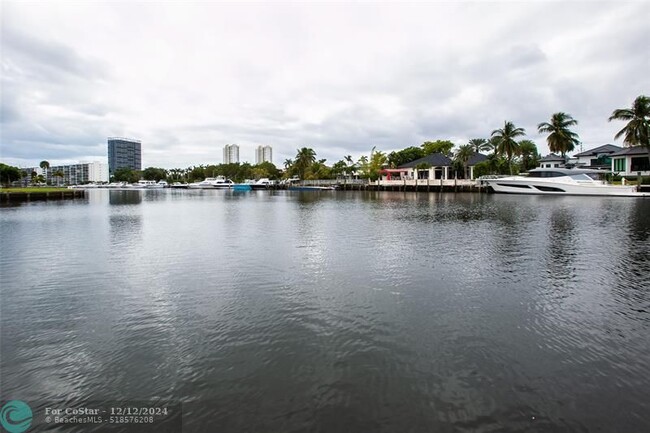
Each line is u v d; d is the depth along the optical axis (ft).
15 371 24.90
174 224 96.94
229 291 40.29
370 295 38.68
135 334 30.14
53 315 34.24
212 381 23.41
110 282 43.98
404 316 33.17
